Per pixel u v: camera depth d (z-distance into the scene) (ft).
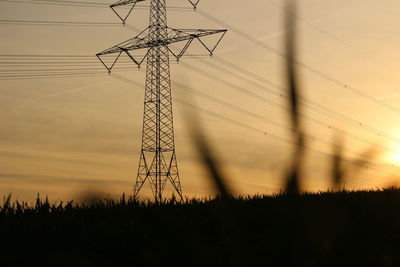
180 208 9.41
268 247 4.08
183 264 4.74
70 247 9.37
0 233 11.76
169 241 5.07
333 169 3.74
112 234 9.55
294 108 3.51
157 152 138.41
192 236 4.69
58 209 14.29
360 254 4.81
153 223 8.29
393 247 5.33
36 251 10.03
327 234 4.35
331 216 4.49
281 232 4.10
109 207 13.30
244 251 4.09
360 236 5.02
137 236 8.57
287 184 3.53
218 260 4.26
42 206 14.65
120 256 8.01
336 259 4.42
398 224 6.73
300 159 3.53
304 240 4.12
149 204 11.93
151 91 148.05
